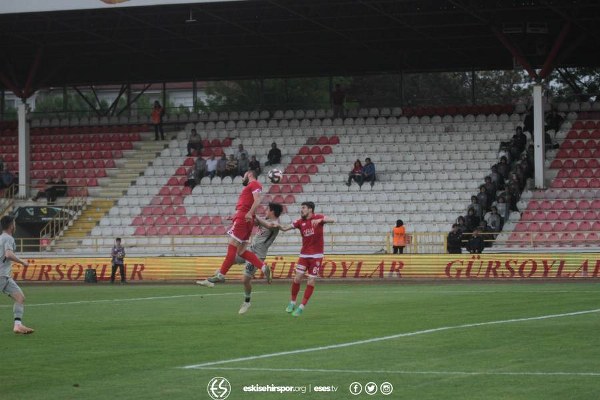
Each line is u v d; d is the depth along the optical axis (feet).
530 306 113.60
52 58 275.80
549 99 252.01
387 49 261.03
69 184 259.60
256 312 110.52
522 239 204.54
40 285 194.39
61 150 272.51
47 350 79.20
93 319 105.19
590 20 216.54
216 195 241.96
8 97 397.80
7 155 275.80
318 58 272.72
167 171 256.11
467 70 271.08
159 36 248.73
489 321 96.22
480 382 61.57
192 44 259.19
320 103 281.95
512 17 224.33
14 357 75.41
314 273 104.17
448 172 234.58
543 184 219.82
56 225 243.19
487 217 213.66
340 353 74.59
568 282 175.52
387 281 187.11
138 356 75.00
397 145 247.50
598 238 202.80
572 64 264.72
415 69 274.77
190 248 225.97
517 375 63.87
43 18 227.20
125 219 239.71
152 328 94.17
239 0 199.31
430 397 57.26
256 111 276.21
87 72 289.53
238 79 286.46
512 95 301.63
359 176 235.20
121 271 199.72
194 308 118.52
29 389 62.13
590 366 67.21
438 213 221.66
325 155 249.34
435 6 219.82
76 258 206.59
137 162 262.26
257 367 68.54
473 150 242.37
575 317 98.99
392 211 226.38
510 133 244.83
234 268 198.90
